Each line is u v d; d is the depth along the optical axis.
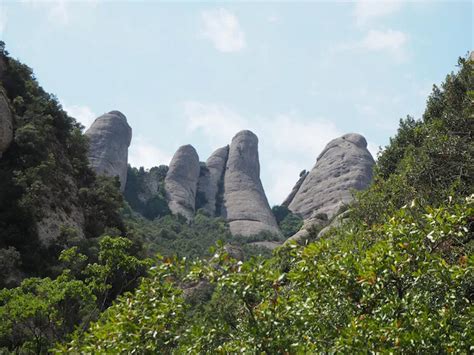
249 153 149.88
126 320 8.04
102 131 120.31
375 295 7.91
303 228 55.84
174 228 101.19
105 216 59.50
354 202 20.16
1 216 43.34
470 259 7.68
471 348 6.94
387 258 7.83
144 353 7.68
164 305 7.99
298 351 7.26
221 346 7.56
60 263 43.06
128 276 33.84
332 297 8.27
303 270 8.18
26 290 23.41
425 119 33.72
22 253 41.47
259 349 7.36
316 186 131.50
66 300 23.50
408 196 17.89
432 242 8.50
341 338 7.21
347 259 8.15
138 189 119.44
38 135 54.62
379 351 7.04
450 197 9.42
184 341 7.74
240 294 7.42
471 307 7.53
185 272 8.32
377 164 34.34
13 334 25.53
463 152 19.00
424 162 19.27
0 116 50.84
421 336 6.96
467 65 24.41
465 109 20.47
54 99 68.62
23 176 47.75
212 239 97.69
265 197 141.12
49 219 47.47
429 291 8.16
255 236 106.75
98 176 69.94
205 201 131.00
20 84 64.44
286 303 7.67
